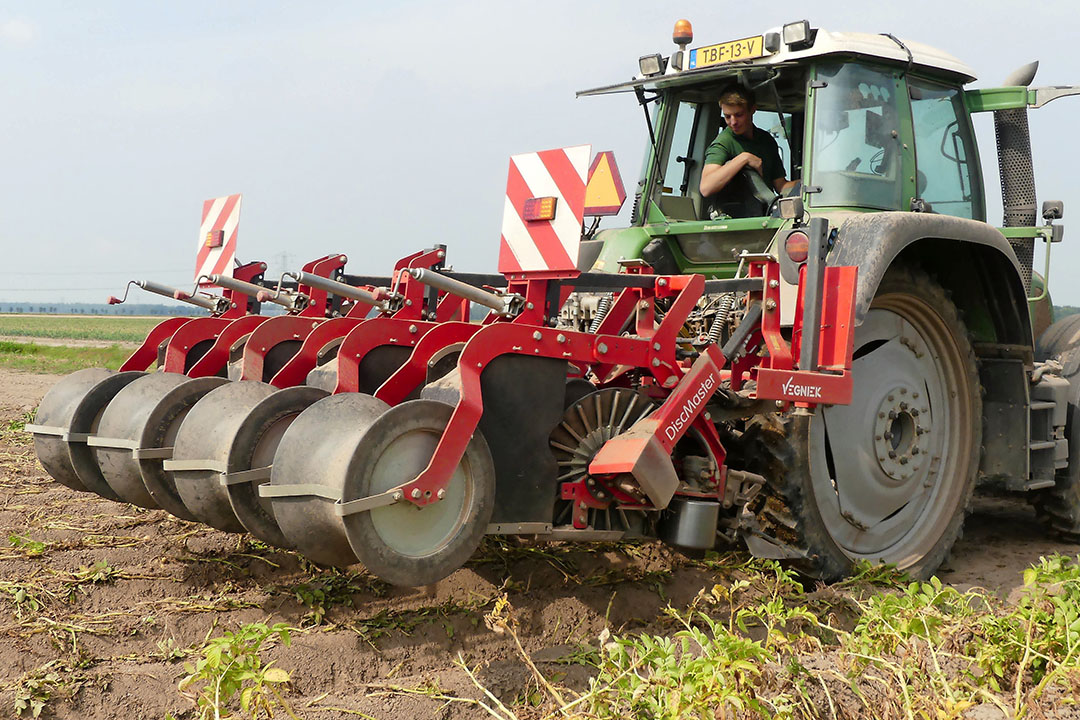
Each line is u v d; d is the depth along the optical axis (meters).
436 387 3.34
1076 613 3.09
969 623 3.21
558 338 3.40
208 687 2.50
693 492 3.74
